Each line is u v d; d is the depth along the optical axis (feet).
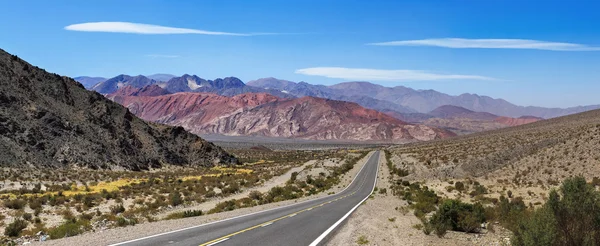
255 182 230.89
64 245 44.01
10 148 233.96
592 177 137.90
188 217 83.30
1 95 265.95
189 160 393.09
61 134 278.67
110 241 46.68
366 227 64.54
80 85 377.30
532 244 38.93
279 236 53.52
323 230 60.13
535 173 168.35
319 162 379.14
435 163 259.19
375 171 300.61
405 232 61.41
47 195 137.69
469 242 55.11
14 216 97.30
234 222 67.21
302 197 149.79
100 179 226.79
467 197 140.56
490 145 276.00
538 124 391.24
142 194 159.94
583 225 38.19
